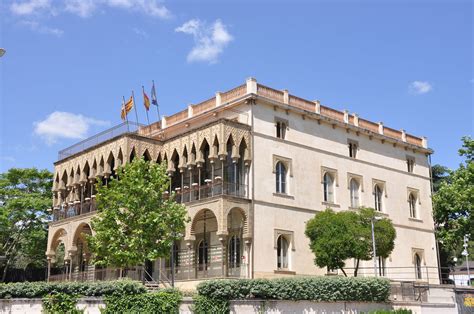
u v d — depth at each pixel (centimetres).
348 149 4481
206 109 4172
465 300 3334
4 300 2762
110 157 4250
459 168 4844
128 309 2478
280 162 3947
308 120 4200
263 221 3694
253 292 2442
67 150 4831
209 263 3875
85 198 4631
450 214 4831
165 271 4025
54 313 2620
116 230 3158
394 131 4981
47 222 5388
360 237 3491
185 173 4141
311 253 3944
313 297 2508
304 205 3997
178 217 3234
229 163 3825
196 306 2455
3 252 5269
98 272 4125
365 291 2694
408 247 4784
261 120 3859
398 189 4866
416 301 3041
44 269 5709
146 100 4541
